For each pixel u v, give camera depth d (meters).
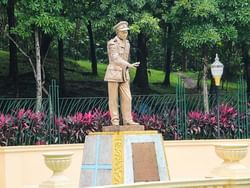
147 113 19.25
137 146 12.69
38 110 18.23
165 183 9.85
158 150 12.91
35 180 16.58
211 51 23.19
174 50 25.81
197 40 19.55
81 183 12.91
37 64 19.55
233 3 19.86
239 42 21.94
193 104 19.86
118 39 13.26
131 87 25.73
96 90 26.05
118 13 19.41
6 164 16.06
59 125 18.06
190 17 19.83
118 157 12.51
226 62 25.89
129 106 13.17
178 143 18.08
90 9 20.06
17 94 24.17
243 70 26.53
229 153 11.09
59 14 19.38
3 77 25.75
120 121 16.31
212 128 19.45
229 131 19.61
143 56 25.42
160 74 31.27
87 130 18.34
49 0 18.80
